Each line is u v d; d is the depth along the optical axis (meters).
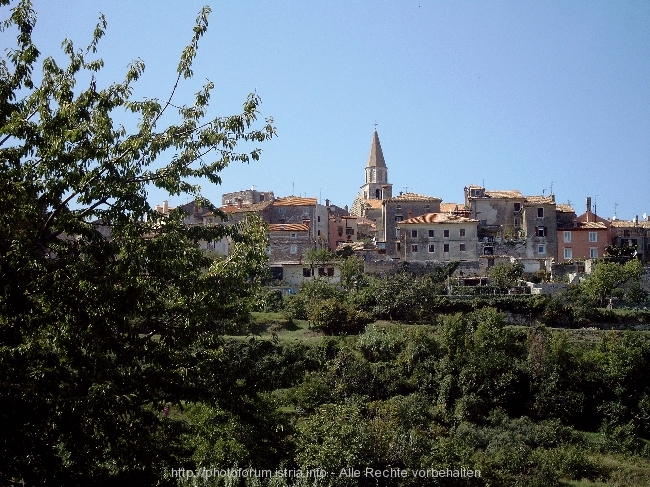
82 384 17.50
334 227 115.62
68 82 20.06
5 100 18.91
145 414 19.06
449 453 42.25
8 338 16.84
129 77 21.33
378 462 39.19
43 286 17.05
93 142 19.41
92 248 18.70
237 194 125.06
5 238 17.50
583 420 53.38
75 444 17.38
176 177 20.84
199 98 21.69
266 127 21.69
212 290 21.72
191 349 23.11
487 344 57.69
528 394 54.53
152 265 19.58
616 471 45.50
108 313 18.31
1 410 16.05
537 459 45.44
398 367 56.16
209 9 21.20
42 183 18.77
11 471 16.81
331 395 50.50
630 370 54.50
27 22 20.19
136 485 18.39
